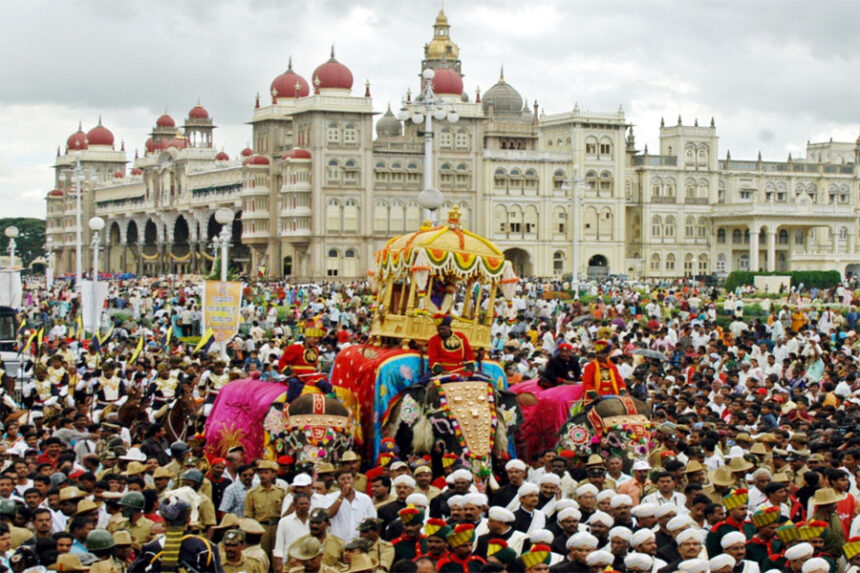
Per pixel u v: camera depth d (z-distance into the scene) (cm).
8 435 2514
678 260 14600
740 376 3528
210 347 4344
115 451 2198
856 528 1786
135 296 7294
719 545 1700
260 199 13275
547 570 1469
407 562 1497
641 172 14412
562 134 13825
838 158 16888
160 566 1485
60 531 1720
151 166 16475
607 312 6200
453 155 13038
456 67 13950
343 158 12556
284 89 13525
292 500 1772
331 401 2116
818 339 4522
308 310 5916
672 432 2319
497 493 1905
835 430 2472
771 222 14300
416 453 2102
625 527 1633
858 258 13850
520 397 2347
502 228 13400
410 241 2305
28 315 6956
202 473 2053
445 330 2156
